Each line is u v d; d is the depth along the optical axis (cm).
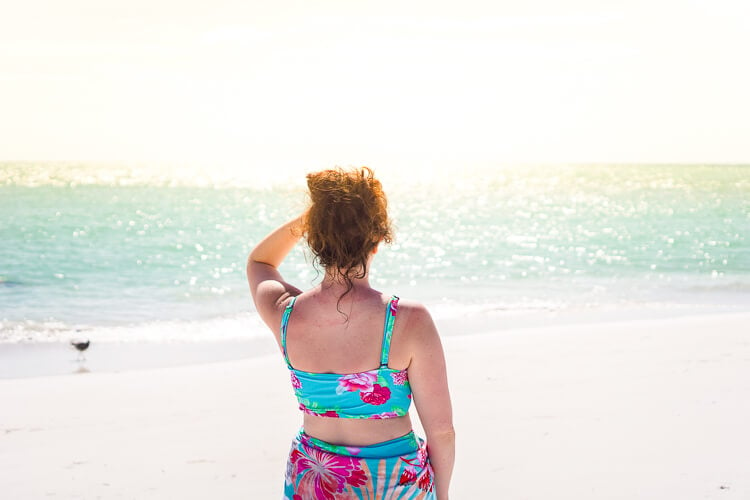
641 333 859
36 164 12375
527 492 391
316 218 189
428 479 195
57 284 1430
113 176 8381
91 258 1805
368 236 187
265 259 219
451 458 198
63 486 413
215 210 3559
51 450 473
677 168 14575
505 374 652
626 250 2088
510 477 412
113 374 691
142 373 695
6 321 1075
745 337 824
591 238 2427
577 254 2000
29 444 485
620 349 759
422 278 1584
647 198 4953
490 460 439
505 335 855
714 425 496
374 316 188
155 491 404
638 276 1589
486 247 2181
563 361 703
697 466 421
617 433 484
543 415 527
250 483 417
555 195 5466
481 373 655
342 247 187
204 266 1720
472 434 487
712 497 377
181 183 7112
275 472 434
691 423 501
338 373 189
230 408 571
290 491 198
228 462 450
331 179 191
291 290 207
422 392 191
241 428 519
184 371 703
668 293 1340
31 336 949
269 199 4550
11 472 434
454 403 559
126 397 605
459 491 394
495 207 4119
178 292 1359
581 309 1148
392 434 192
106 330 1004
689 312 1105
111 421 537
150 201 4159
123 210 3397
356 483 188
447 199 4956
